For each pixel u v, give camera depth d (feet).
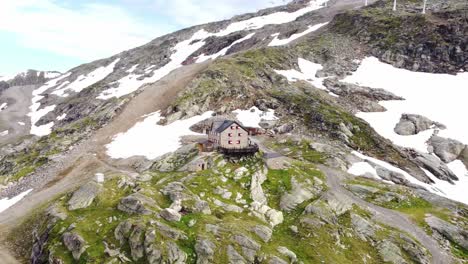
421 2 531.91
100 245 145.89
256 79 395.55
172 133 315.99
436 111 330.95
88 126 365.20
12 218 216.54
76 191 193.26
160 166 241.14
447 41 417.08
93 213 169.58
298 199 192.24
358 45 472.85
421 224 181.57
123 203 169.17
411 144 289.12
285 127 309.83
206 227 152.46
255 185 198.59
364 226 173.78
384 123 319.47
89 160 285.84
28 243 182.09
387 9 530.27
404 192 211.82
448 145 278.26
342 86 380.78
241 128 238.68
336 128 298.76
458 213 193.26
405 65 418.92
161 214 157.69
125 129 341.21
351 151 272.10
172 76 488.02
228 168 216.13
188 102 359.05
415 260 156.76
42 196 239.50
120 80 621.31
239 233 149.07
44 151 325.83
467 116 316.81
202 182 198.29
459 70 390.01
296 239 162.50
